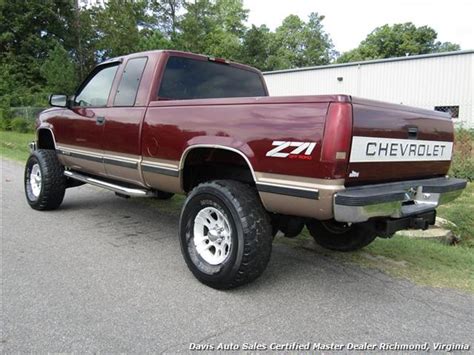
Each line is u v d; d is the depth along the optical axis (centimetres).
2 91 3148
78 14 3728
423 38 5300
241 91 513
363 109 288
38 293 339
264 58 4331
